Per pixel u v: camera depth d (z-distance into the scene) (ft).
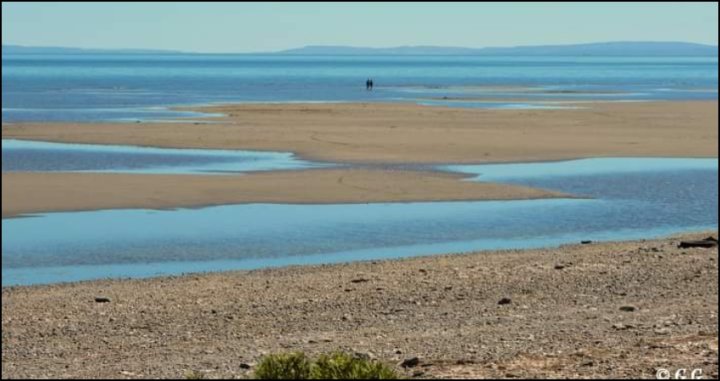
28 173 244.83
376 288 128.47
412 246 169.68
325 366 68.69
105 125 380.99
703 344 88.58
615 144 329.11
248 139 332.19
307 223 188.65
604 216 200.85
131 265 152.46
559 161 285.84
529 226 189.78
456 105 546.26
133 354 96.89
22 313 116.26
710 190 234.79
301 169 260.42
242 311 116.88
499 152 303.48
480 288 127.95
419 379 76.33
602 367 79.56
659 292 124.16
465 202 214.07
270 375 68.33
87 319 113.29
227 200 211.41
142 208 201.77
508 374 77.46
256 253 162.40
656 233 185.16
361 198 216.54
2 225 182.80
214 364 88.99
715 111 489.26
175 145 313.73
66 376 86.07
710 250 152.87
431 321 110.32
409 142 327.47
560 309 115.24
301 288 129.08
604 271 137.49
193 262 155.12
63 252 160.97
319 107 506.48
